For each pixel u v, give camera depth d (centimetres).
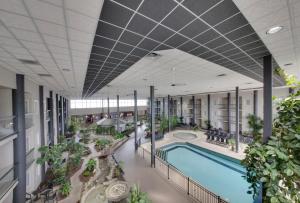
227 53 432
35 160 805
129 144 1501
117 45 371
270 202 285
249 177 326
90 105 3291
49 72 607
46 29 271
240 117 1656
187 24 279
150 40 346
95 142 1623
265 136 426
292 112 288
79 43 333
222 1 218
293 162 276
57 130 1452
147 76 765
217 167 1036
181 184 705
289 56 441
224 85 1127
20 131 612
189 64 547
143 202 498
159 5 225
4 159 667
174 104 2723
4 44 330
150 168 916
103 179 838
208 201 568
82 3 205
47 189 718
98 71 650
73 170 990
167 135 1794
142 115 3903
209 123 1995
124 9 231
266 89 445
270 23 271
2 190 520
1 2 198
